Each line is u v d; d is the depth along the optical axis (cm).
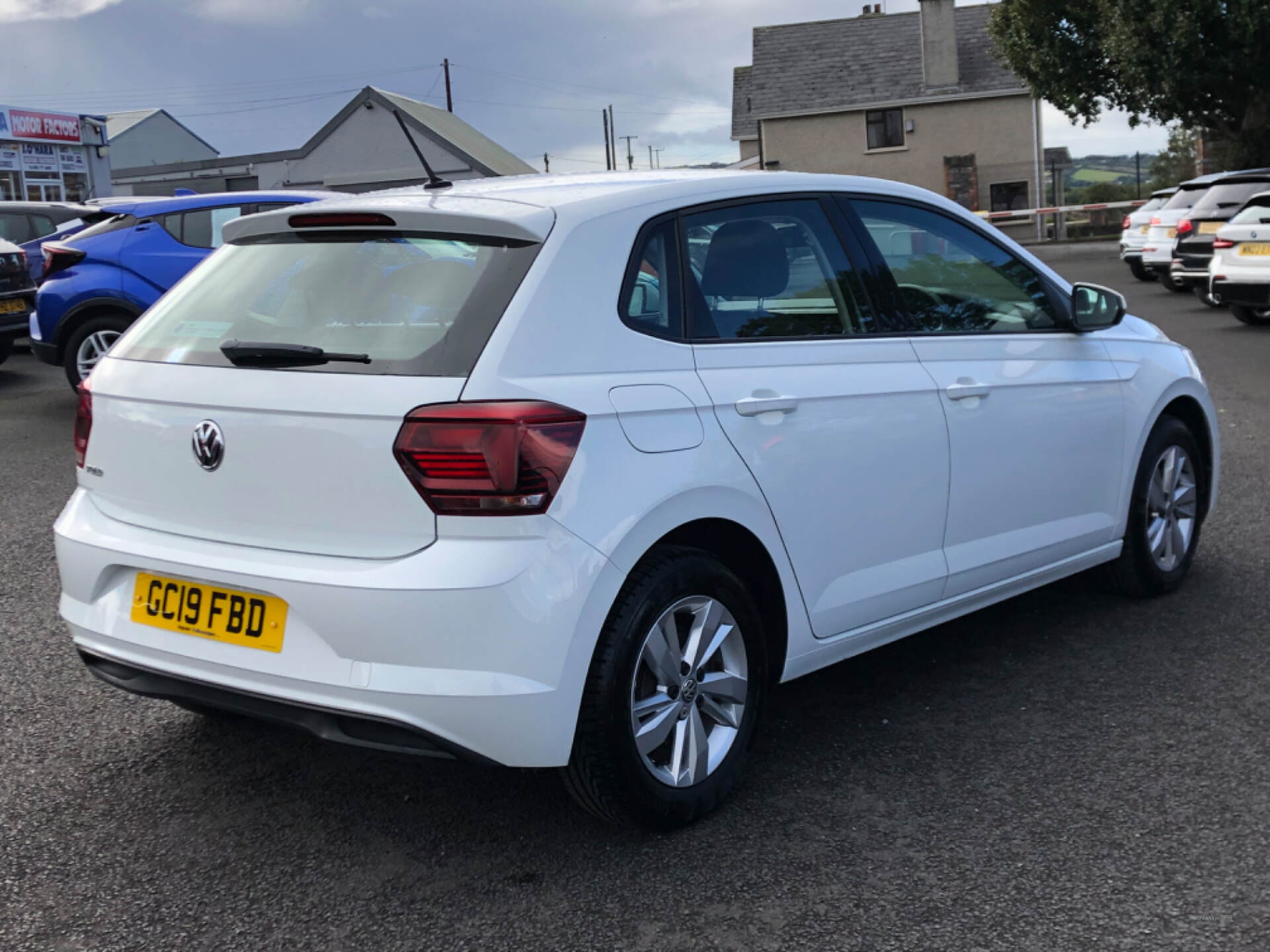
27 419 1019
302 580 272
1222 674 407
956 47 4381
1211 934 256
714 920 269
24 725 385
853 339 355
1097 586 497
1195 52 2775
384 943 264
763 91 4609
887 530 358
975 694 398
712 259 327
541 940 263
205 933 269
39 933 270
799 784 335
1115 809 314
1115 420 450
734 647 317
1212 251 1656
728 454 307
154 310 332
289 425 279
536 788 338
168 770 352
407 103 4316
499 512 264
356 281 301
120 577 310
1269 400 955
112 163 6044
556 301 286
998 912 268
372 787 340
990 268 417
